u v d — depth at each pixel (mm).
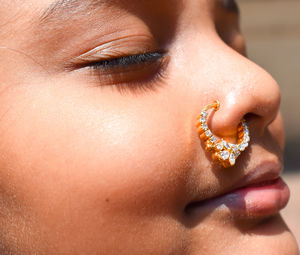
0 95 271
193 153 267
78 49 266
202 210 271
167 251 265
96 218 263
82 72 268
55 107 266
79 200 263
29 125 267
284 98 952
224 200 271
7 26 270
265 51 1043
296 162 733
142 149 262
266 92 270
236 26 311
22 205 271
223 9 295
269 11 1052
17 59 270
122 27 267
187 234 268
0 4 271
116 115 264
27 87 269
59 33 266
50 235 268
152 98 269
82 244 265
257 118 273
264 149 276
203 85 272
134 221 263
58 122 265
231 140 270
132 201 262
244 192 273
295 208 534
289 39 1045
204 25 282
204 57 277
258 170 273
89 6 265
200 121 266
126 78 269
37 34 268
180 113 268
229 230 272
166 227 265
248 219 273
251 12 1055
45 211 267
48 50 268
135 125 263
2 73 271
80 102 266
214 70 274
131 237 263
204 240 270
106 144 262
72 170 263
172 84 273
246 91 268
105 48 266
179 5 277
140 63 270
